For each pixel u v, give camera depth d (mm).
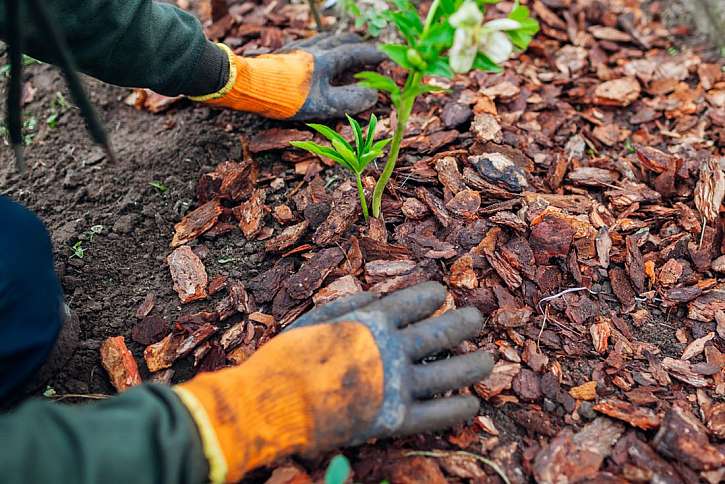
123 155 1979
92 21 1457
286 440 1167
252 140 1953
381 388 1210
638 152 1886
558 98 2148
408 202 1746
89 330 1606
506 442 1389
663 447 1331
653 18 2455
